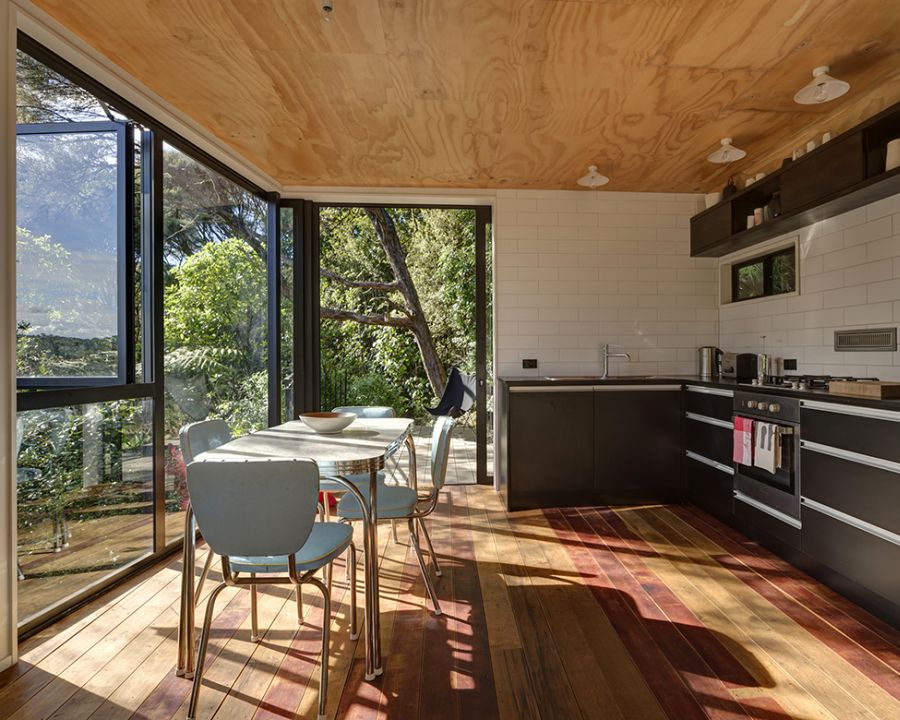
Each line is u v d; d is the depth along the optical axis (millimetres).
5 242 1865
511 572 2635
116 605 2293
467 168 3771
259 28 2152
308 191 4121
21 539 2031
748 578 2539
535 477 3711
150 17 2086
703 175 3930
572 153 3488
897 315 2662
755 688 1707
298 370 4152
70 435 2250
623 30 2146
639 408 3754
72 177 2277
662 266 4305
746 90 2666
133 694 1694
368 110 2875
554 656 1896
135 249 2648
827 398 2377
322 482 2674
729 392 3201
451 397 4535
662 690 1700
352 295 4613
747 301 3947
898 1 1980
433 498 2346
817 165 2826
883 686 1715
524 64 2410
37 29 2027
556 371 4234
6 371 1862
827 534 2395
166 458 2863
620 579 2539
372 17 2068
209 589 2467
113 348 2502
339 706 1631
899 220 2637
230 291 3553
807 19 2088
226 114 2928
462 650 1938
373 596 1801
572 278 4246
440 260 4586
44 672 1813
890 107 2330
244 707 1630
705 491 3520
